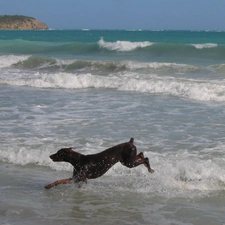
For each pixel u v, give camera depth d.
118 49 33.84
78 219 6.23
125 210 6.56
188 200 6.93
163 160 8.61
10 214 6.39
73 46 36.06
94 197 7.13
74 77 20.28
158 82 18.42
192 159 8.68
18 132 11.13
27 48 37.72
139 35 70.81
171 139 10.41
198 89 16.81
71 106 14.59
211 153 9.18
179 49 31.77
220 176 7.72
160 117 12.79
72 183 7.56
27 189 7.53
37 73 24.09
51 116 13.02
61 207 6.70
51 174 8.33
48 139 10.42
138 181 7.84
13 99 16.16
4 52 36.19
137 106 14.55
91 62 25.56
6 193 7.33
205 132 11.03
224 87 16.91
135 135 10.77
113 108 14.19
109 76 22.00
